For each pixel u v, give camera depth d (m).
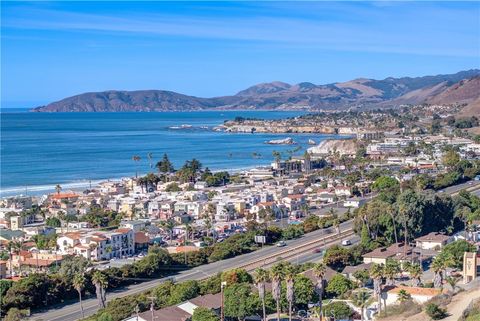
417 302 185.50
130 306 198.12
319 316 189.12
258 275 183.88
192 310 193.00
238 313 190.25
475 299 176.62
